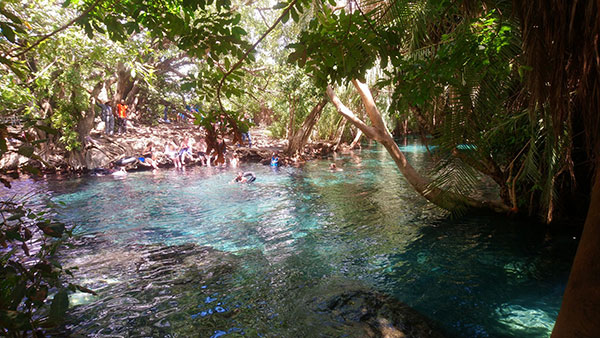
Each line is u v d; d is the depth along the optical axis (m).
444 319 4.39
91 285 5.52
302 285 5.43
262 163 20.42
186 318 4.56
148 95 26.67
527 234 7.32
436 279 5.50
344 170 17.52
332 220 9.01
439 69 2.54
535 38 2.40
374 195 11.74
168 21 2.46
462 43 2.94
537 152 7.32
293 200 11.41
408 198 11.09
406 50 5.65
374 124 8.55
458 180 3.42
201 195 12.50
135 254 6.88
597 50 2.10
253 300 4.99
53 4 9.26
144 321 4.49
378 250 6.82
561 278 5.40
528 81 2.74
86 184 14.92
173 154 20.02
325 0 2.27
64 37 8.95
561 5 2.18
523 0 2.38
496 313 4.50
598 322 1.29
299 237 7.75
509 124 6.60
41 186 14.49
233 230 8.41
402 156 8.45
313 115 20.44
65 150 18.14
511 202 8.57
